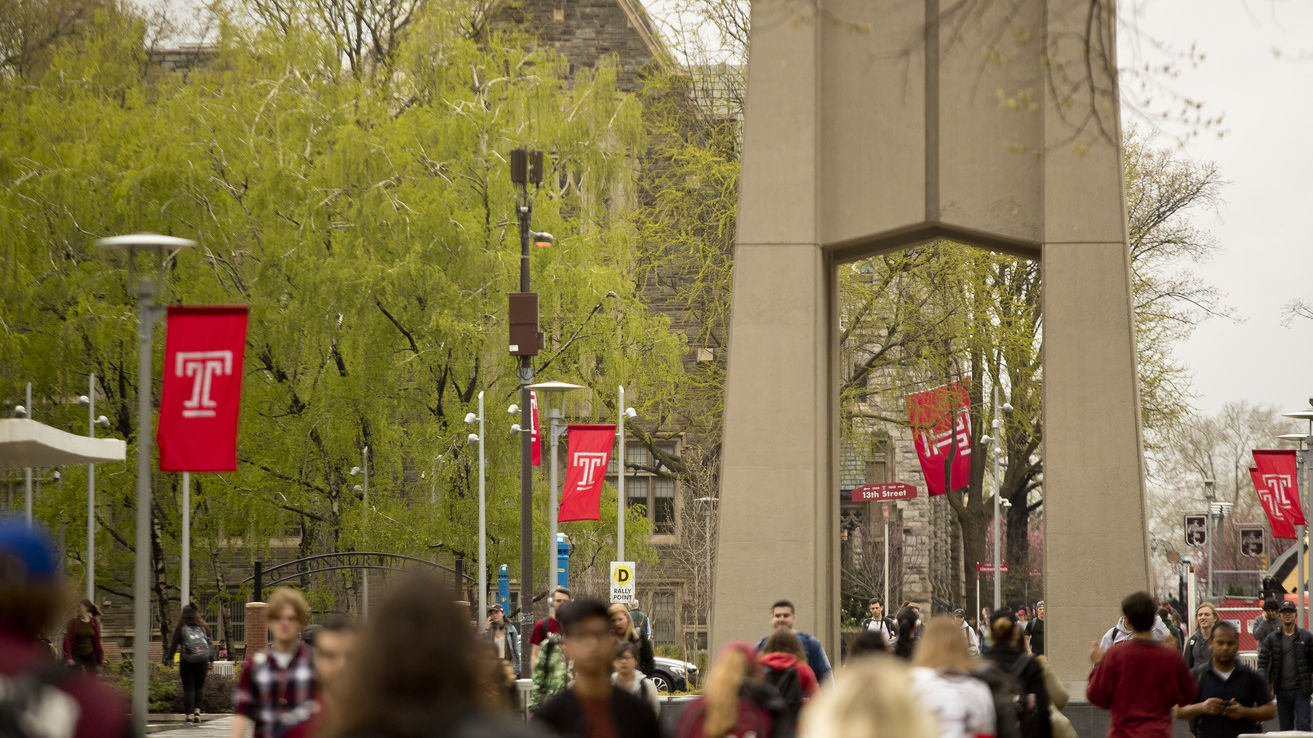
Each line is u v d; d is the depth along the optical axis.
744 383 33.84
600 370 77.19
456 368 71.56
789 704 17.92
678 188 81.94
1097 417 32.41
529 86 77.25
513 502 72.44
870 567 113.69
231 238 71.50
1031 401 78.81
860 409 86.69
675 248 82.44
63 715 8.59
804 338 33.78
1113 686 19.78
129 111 74.81
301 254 70.12
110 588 79.88
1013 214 33.66
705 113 81.38
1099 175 32.75
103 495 76.00
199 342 28.73
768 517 33.38
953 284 74.62
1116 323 32.53
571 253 73.75
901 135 34.34
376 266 69.25
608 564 78.81
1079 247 32.78
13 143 72.38
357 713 6.18
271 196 70.56
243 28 77.62
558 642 24.33
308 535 78.31
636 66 107.31
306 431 71.19
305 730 16.25
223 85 76.31
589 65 107.25
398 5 84.50
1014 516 94.31
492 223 73.38
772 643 18.45
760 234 34.19
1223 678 23.72
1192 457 167.25
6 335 68.12
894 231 34.12
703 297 82.06
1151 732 19.52
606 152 76.94
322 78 76.38
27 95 78.38
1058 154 32.88
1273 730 35.03
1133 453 32.22
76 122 73.31
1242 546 68.00
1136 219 85.88
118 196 69.12
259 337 71.69
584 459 60.75
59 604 8.88
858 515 117.00
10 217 68.69
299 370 73.19
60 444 36.94
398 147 72.06
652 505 104.75
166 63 97.62
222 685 55.66
